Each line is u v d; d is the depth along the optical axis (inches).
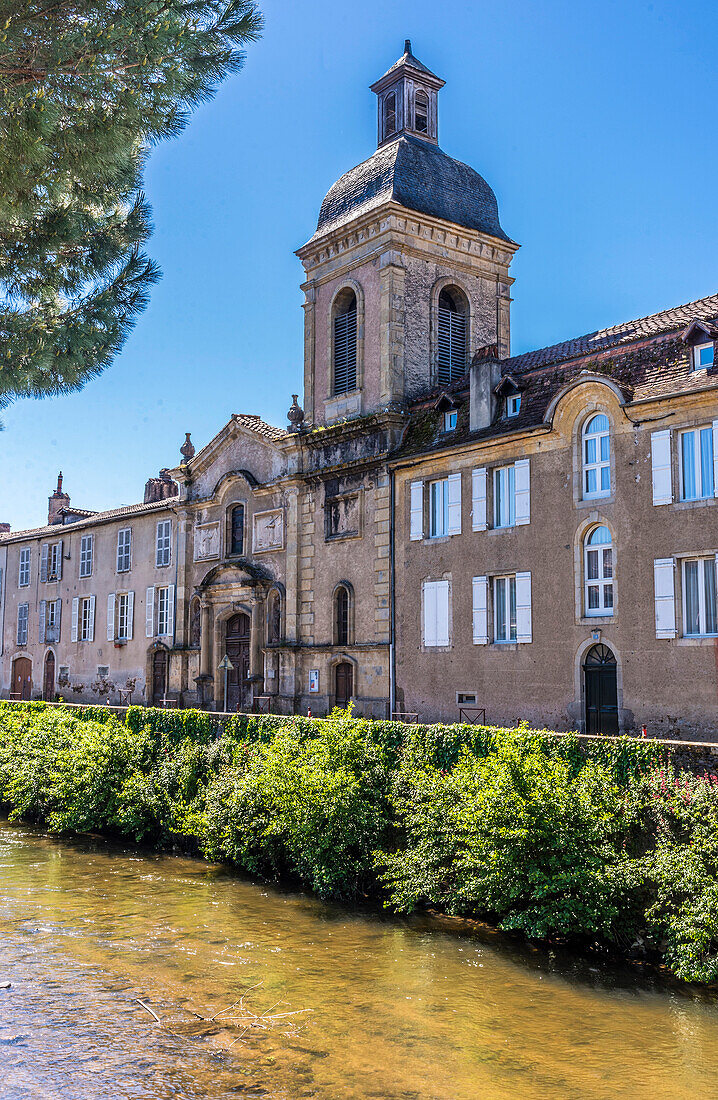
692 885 504.4
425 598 972.6
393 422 1045.8
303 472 1161.4
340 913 663.8
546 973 527.2
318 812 715.4
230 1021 457.1
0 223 432.1
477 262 1195.3
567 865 557.0
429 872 642.2
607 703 789.2
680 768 566.3
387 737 750.5
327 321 1207.6
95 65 384.2
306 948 580.7
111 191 467.8
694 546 727.1
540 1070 406.0
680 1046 429.4
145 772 948.6
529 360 991.0
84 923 637.3
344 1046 428.5
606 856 550.0
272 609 1226.0
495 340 1211.2
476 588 911.7
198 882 763.4
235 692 1288.1
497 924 619.8
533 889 563.8
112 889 738.8
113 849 897.5
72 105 395.5
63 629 1731.1
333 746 750.5
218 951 574.6
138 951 573.6
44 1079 382.9
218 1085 384.8
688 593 738.2
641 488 768.3
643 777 573.9
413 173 1159.6
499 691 879.1
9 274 448.1
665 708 736.3
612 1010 471.5
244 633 1279.5
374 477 1059.3
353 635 1069.8
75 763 979.9
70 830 986.7
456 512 943.0
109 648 1589.6
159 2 394.6
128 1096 370.0
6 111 375.6
